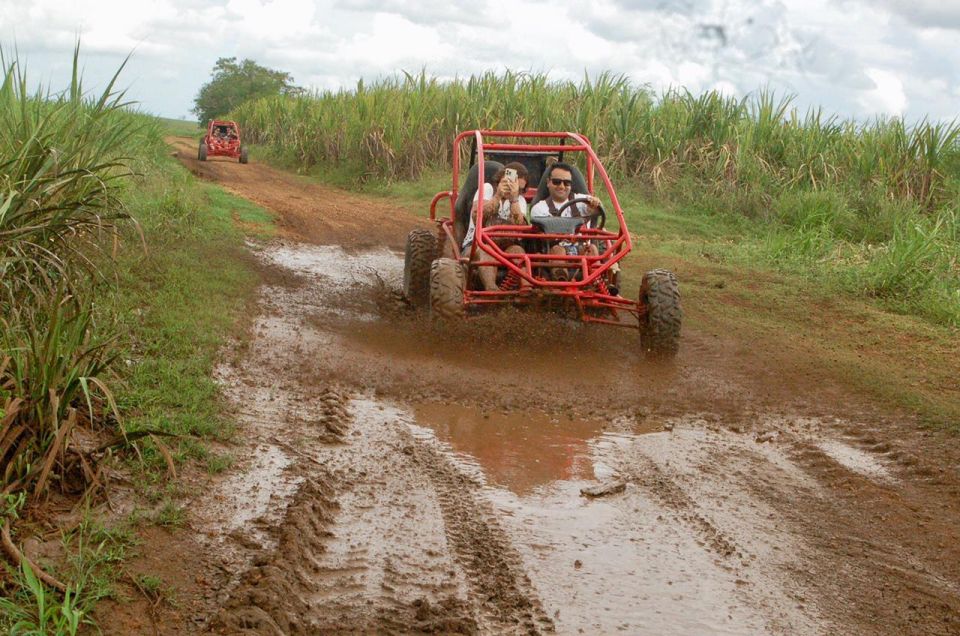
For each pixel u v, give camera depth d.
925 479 5.04
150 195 11.75
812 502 4.63
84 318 4.24
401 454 4.90
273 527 3.77
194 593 3.20
